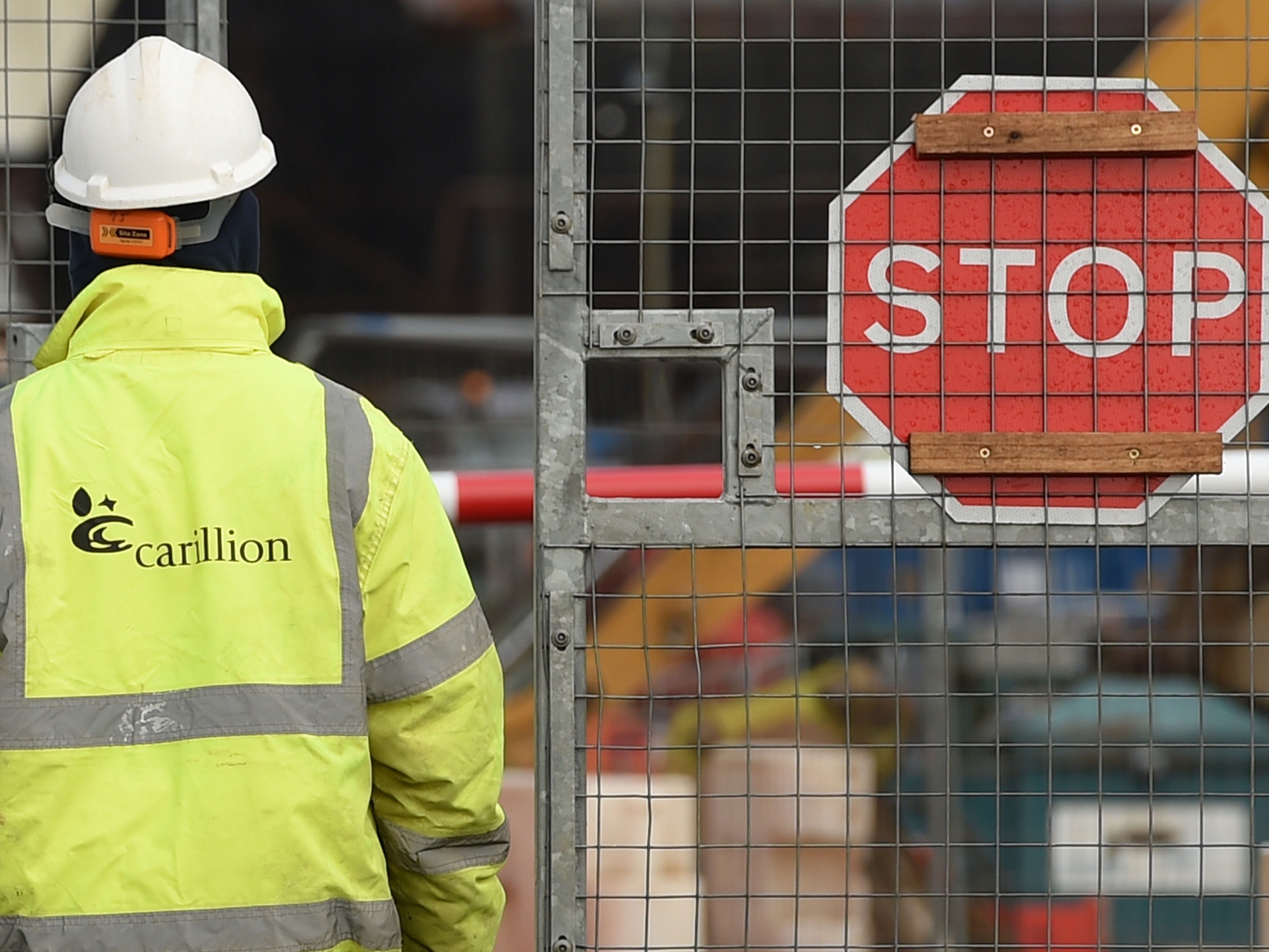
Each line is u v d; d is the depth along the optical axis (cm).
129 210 730
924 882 1541
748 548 880
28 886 634
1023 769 1598
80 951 629
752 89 880
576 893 873
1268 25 1166
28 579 659
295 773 655
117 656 657
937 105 891
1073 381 890
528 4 1956
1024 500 884
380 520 696
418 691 698
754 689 1692
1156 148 880
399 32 1953
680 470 1117
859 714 1727
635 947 873
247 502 677
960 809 1602
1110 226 889
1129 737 1567
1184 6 1181
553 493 877
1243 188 889
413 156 1958
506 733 1883
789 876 1462
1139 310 891
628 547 877
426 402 1964
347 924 669
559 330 877
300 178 1950
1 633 654
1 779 643
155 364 698
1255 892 907
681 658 1659
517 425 1966
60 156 895
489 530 1938
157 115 740
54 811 641
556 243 875
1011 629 1786
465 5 1958
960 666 1759
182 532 673
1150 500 886
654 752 1619
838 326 888
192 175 739
